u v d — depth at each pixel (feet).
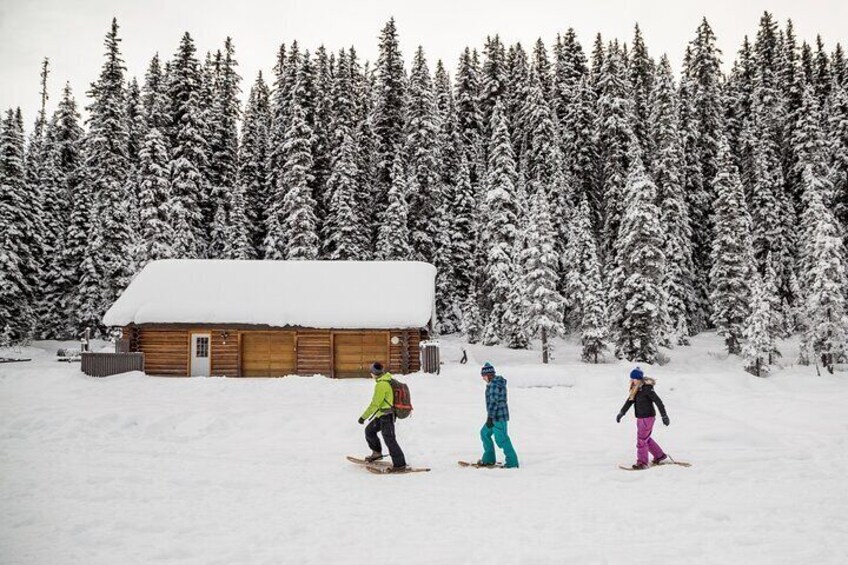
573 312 138.21
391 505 25.96
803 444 39.81
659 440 41.98
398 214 138.82
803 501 26.37
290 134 140.87
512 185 140.97
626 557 19.61
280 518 23.88
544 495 27.73
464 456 37.68
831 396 59.88
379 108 161.79
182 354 88.17
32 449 37.55
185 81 154.81
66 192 160.56
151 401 58.90
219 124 167.63
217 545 20.68
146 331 88.69
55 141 170.40
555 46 194.39
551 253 119.34
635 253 117.29
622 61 195.62
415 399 60.59
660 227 129.80
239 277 95.45
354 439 42.68
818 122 153.99
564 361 122.31
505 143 143.64
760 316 111.65
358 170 151.23
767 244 146.82
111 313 87.20
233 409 53.62
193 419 47.57
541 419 51.49
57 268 144.87
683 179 151.74
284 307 88.84
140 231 139.23
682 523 23.22
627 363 98.68
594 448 39.58
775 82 179.11
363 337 88.69
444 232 148.15
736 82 194.39
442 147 163.84
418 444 41.60
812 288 116.78
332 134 152.35
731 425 45.11
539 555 19.74
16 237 132.57
